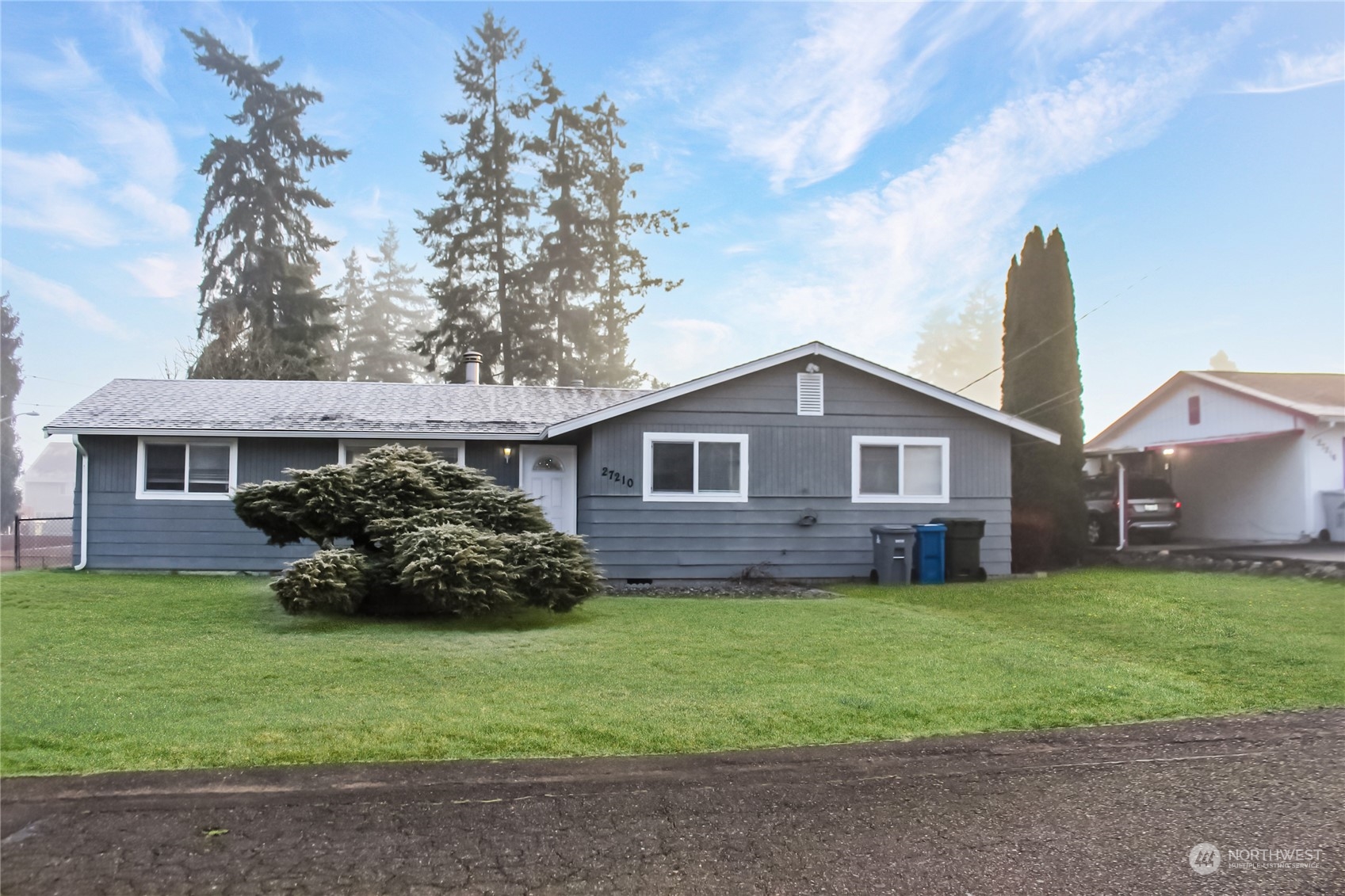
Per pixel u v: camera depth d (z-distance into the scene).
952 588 13.97
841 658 8.07
